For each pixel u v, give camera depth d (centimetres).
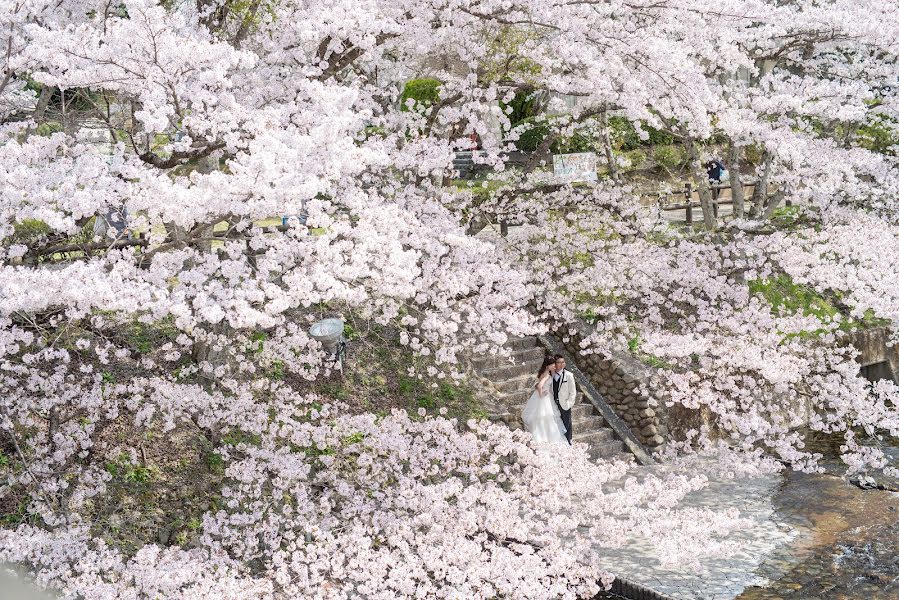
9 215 578
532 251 1273
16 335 626
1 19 630
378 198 820
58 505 809
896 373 1650
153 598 699
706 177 1362
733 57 1056
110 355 948
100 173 580
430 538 815
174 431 977
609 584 880
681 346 1130
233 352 908
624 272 1246
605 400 1357
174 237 625
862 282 1080
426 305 921
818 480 1233
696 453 1197
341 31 734
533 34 1038
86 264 614
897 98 1147
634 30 1019
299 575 783
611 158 1341
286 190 574
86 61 629
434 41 952
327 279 608
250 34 937
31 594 706
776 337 1159
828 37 1101
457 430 1156
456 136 1033
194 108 666
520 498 931
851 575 936
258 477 848
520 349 1395
